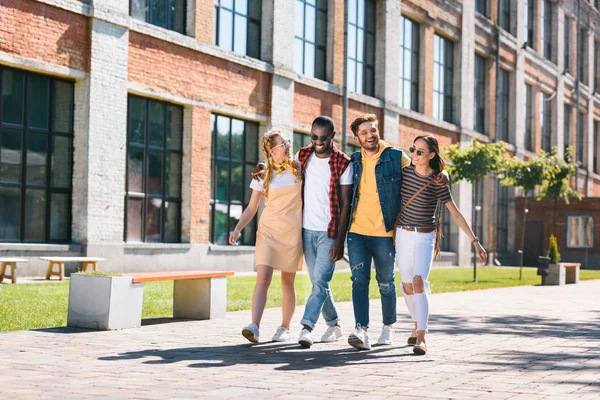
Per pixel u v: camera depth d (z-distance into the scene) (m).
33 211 16.44
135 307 8.42
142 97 18.78
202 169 20.22
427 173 6.98
